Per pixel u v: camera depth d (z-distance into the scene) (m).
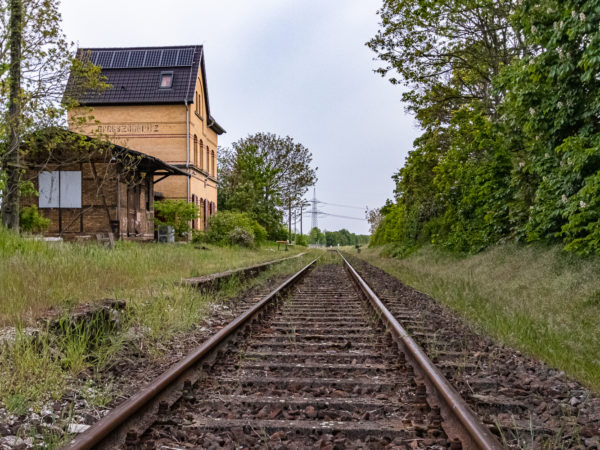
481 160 20.36
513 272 12.86
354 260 33.75
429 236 27.86
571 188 11.30
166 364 5.36
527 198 15.44
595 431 3.53
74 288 7.66
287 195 70.19
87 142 17.38
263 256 29.09
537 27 11.48
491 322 7.39
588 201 9.94
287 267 22.81
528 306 8.64
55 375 4.38
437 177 23.17
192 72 37.78
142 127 36.97
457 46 21.72
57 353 4.88
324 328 7.62
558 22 10.94
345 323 8.16
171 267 13.43
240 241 34.53
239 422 3.63
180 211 30.89
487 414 3.92
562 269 10.86
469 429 3.08
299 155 70.06
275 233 66.56
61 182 24.72
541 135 12.35
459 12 20.17
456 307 9.30
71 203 24.64
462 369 5.22
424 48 21.27
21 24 14.16
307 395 4.32
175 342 6.45
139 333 6.45
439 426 3.54
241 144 65.25
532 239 13.09
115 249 15.48
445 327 7.61
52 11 14.27
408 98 22.95
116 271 10.49
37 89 14.77
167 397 4.01
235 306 10.09
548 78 11.49
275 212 61.16
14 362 4.55
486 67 22.05
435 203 28.94
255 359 5.64
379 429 3.50
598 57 9.13
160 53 39.16
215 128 46.19
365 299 11.28
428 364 4.50
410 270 19.27
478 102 23.00
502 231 17.81
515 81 12.45
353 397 4.28
